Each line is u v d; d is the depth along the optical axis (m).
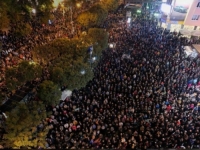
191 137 20.05
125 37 36.31
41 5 36.28
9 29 34.56
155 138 19.72
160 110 22.95
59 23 39.88
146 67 28.73
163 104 23.33
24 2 35.53
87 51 25.67
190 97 25.02
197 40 39.22
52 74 22.27
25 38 33.09
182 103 23.83
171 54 32.53
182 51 34.03
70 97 23.55
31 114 17.73
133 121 21.08
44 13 36.78
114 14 47.53
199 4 39.88
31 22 37.62
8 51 29.44
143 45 33.97
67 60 23.56
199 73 29.00
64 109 21.95
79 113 21.58
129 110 22.11
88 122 20.47
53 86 20.95
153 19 46.69
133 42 34.91
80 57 24.19
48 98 20.50
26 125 16.83
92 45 26.14
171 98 24.20
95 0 47.53
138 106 22.69
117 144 18.98
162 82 26.09
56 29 37.47
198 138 20.38
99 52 27.25
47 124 20.00
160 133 19.86
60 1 46.91
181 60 31.28
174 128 20.69
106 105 22.52
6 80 21.95
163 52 32.62
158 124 20.89
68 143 18.86
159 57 31.20
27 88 24.81
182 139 19.62
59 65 22.69
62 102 22.81
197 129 20.91
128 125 20.80
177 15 42.03
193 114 22.69
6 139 17.33
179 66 29.70
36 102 19.02
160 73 27.98
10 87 21.83
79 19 35.75
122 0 51.81
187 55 33.69
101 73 27.02
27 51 30.02
